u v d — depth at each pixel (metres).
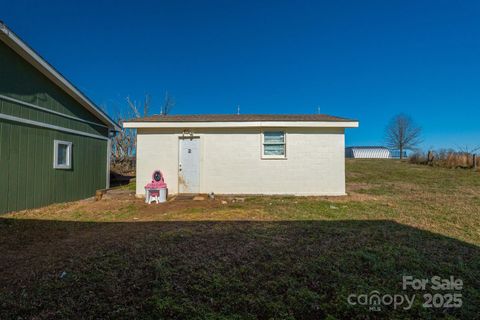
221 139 9.14
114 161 17.48
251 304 2.40
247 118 9.34
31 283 2.82
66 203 8.20
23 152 7.04
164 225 5.13
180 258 3.40
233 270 3.07
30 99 7.27
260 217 5.80
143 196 8.85
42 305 2.41
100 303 2.43
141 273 3.01
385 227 4.90
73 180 9.08
